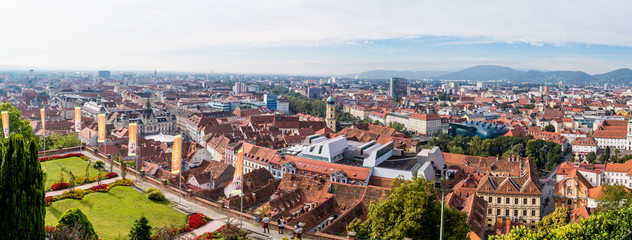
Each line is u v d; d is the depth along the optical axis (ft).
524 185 540.11
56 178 374.43
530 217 529.45
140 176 382.01
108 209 307.58
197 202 329.31
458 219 241.35
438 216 238.07
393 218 245.45
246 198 446.19
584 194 556.51
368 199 440.04
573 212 488.02
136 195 336.90
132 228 233.35
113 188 346.74
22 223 195.93
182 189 357.41
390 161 618.03
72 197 318.65
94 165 412.36
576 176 567.59
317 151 626.23
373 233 256.73
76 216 225.56
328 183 475.72
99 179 356.38
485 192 536.83
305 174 605.31
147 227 233.55
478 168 648.79
